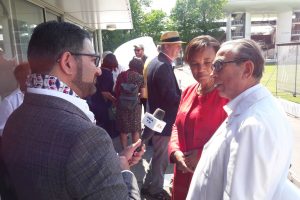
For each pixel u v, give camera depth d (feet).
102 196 3.25
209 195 4.65
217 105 6.30
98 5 19.75
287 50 36.86
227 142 4.37
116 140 17.69
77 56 3.63
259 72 4.54
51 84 3.51
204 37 6.49
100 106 17.25
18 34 12.51
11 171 3.57
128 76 15.44
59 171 3.13
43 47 3.51
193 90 7.00
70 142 3.16
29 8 14.11
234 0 174.81
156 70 10.61
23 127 3.48
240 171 3.97
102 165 3.27
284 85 37.73
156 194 11.54
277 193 4.05
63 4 17.65
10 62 10.62
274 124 4.02
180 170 6.90
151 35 147.23
